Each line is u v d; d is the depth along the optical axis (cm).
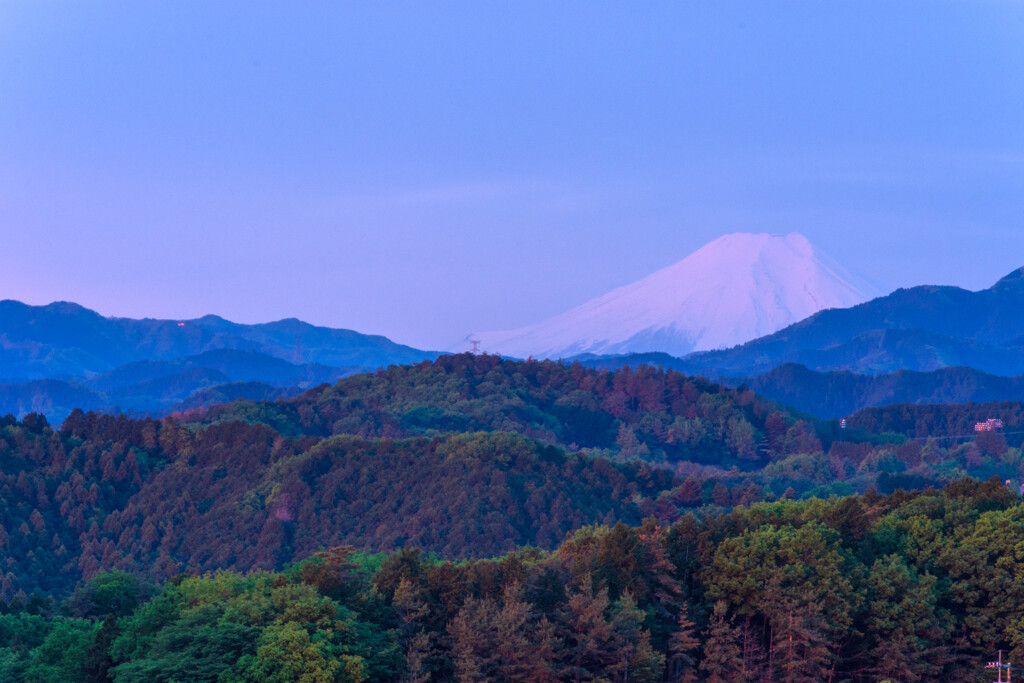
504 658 13812
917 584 15162
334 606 13612
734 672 14600
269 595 14525
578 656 14075
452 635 13962
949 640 15275
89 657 13738
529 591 14812
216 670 12775
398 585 14688
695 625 15012
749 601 15088
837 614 14650
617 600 14638
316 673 12419
